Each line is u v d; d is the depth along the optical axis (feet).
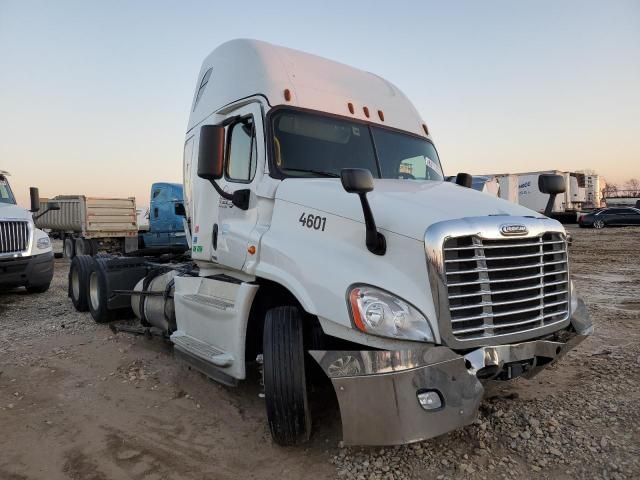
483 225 10.62
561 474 10.76
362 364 10.06
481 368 10.29
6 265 31.07
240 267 13.92
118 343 21.83
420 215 10.84
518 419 13.17
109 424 13.87
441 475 10.84
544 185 14.08
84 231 59.31
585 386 15.40
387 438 9.95
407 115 17.56
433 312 10.19
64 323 25.77
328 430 12.89
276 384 11.46
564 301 12.25
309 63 16.05
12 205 33.94
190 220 19.08
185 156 19.81
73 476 11.24
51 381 17.25
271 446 12.39
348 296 10.46
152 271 22.63
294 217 12.61
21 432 13.43
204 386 16.57
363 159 15.19
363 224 11.17
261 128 14.07
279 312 12.07
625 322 23.63
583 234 86.22
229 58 16.55
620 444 11.78
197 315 15.78
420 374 9.91
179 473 11.30
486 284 10.57
